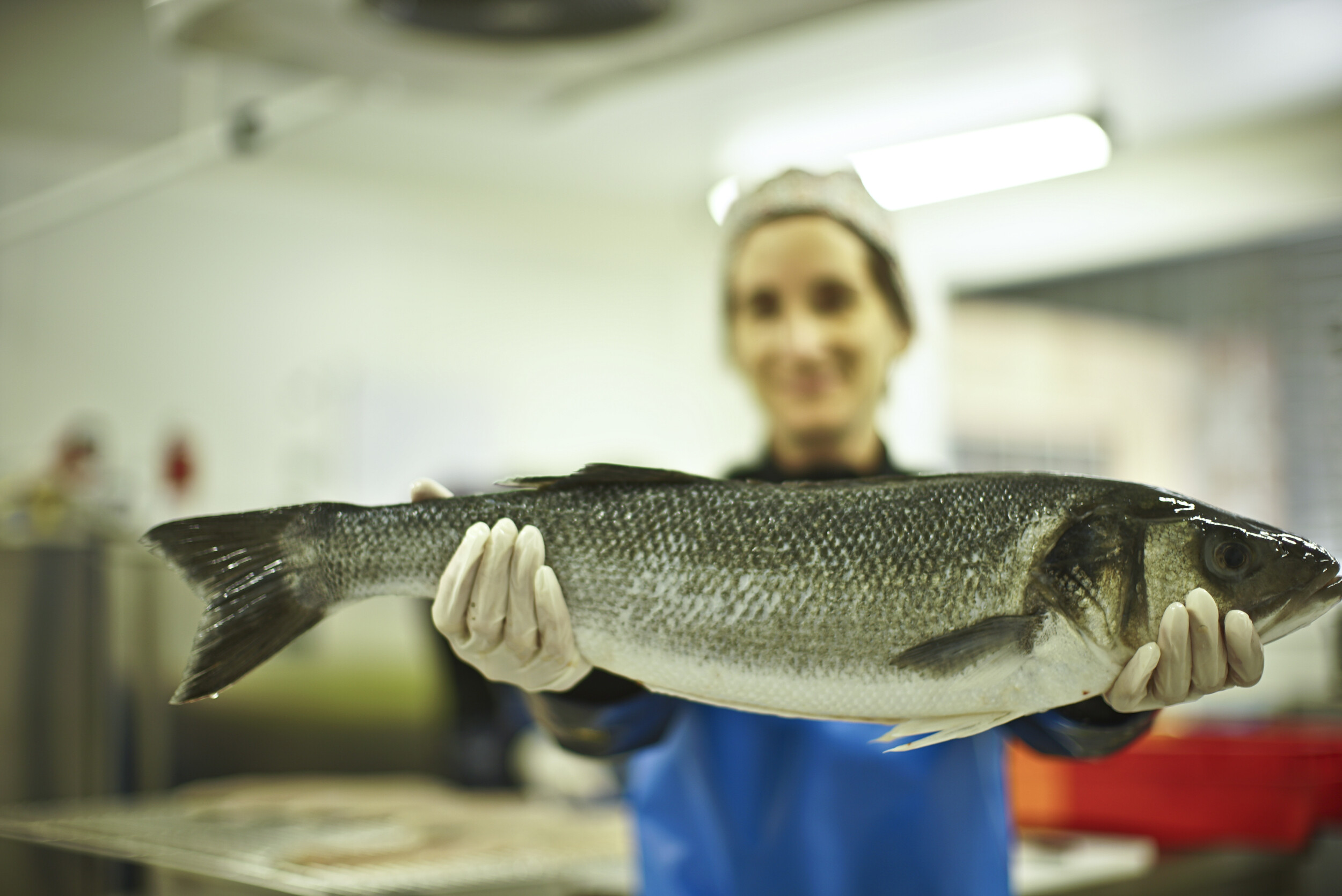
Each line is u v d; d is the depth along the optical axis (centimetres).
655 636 122
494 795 292
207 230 497
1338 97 400
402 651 430
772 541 120
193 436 486
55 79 358
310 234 525
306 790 281
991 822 171
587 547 122
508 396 574
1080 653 115
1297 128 426
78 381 462
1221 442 454
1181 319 471
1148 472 473
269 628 122
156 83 351
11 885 207
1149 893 213
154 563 266
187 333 488
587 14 212
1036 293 511
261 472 501
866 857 169
